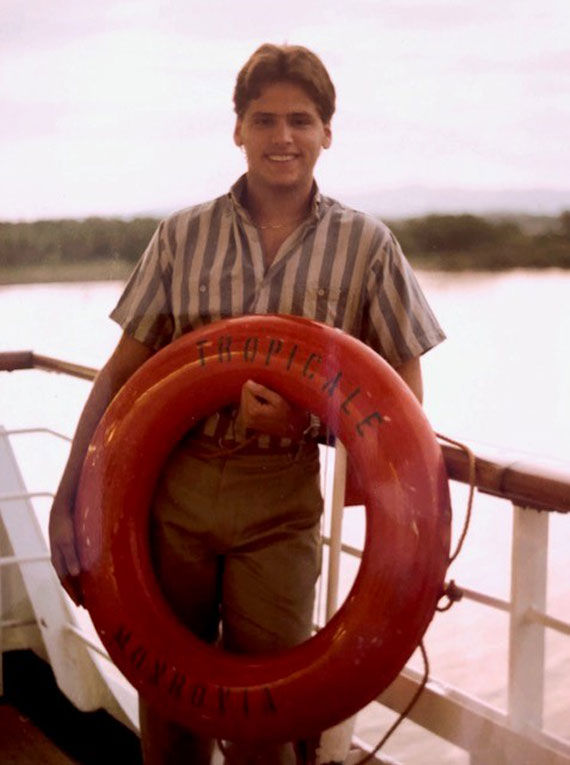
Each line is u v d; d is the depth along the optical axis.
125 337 1.60
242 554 1.51
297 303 1.47
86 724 2.12
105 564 1.51
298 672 1.39
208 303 1.51
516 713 1.54
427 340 1.51
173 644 1.49
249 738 1.43
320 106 1.45
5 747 2.07
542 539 1.50
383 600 1.33
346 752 1.59
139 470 1.51
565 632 1.47
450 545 1.36
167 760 1.62
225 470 1.49
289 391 1.40
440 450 1.37
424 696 1.68
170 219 1.55
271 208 1.47
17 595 2.31
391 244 1.49
